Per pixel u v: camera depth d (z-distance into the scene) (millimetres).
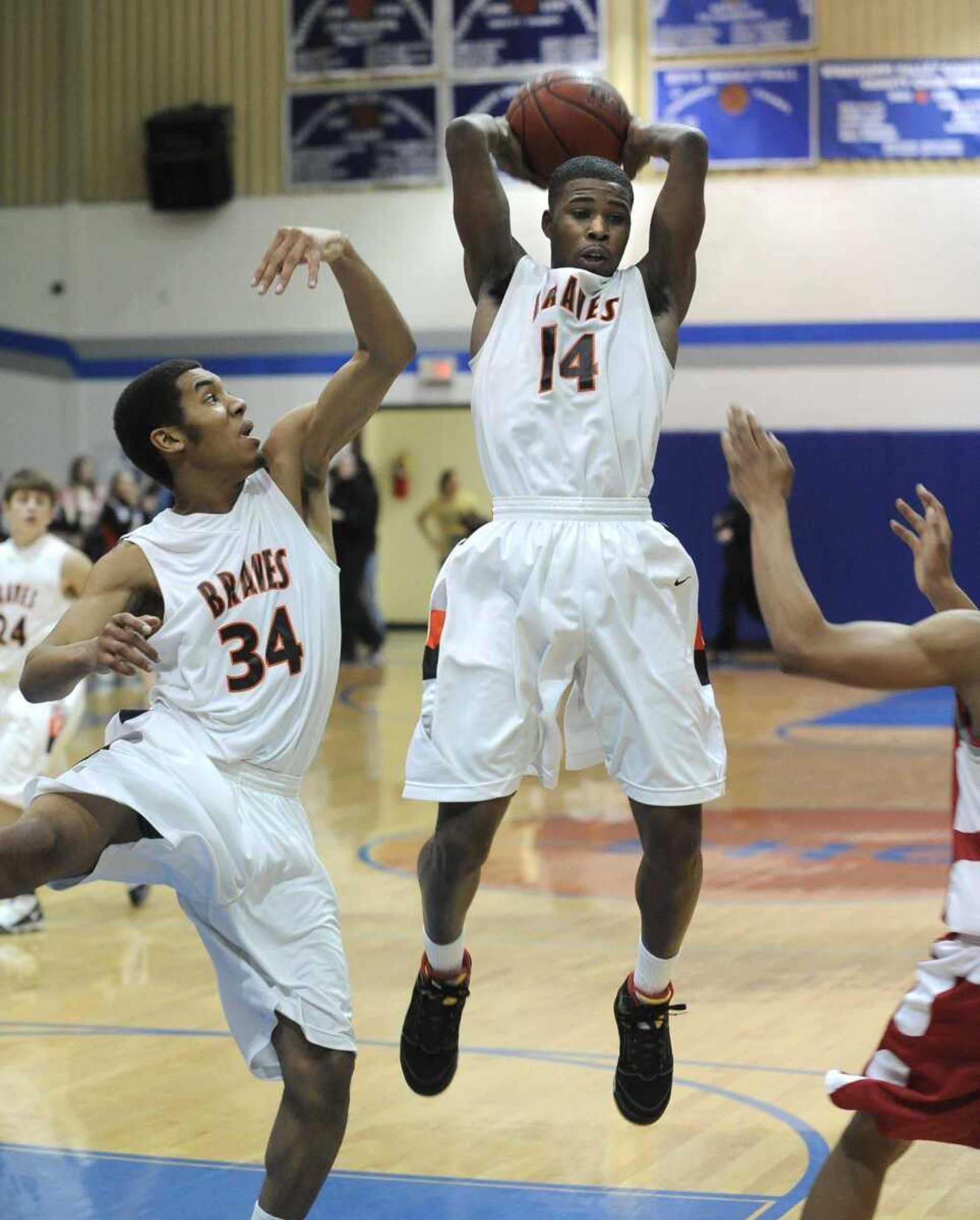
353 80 23578
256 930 4074
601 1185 5000
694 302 23031
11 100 24562
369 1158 5262
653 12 22703
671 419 23250
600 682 4676
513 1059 6305
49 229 24531
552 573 4602
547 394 4695
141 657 3904
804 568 23078
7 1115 5668
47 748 8492
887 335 22641
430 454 27938
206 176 23656
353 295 4410
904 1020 3777
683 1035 6574
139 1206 4840
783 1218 4699
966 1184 5055
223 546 4285
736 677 21531
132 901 9305
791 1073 6055
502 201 5008
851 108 22453
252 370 24156
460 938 5035
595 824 11438
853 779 13258
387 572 28375
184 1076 6113
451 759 4664
